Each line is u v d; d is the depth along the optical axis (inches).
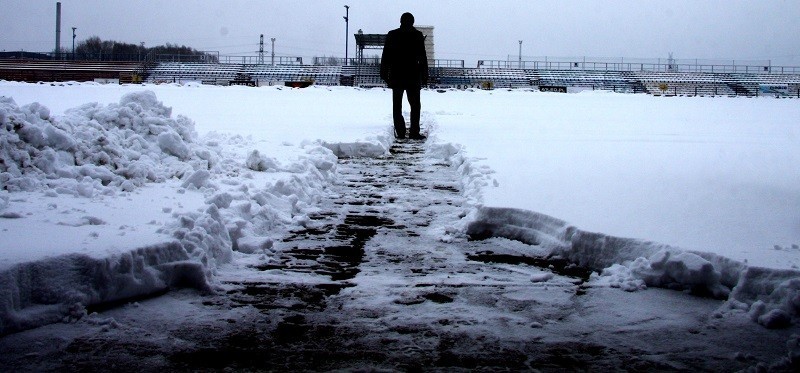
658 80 2401.6
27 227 155.6
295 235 194.7
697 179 249.8
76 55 2613.2
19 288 118.9
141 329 119.9
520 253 176.7
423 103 976.3
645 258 151.9
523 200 205.2
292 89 1517.0
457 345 115.2
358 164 340.8
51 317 120.5
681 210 191.2
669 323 125.0
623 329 122.4
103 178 216.7
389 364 107.6
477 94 1467.8
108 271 128.3
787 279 128.1
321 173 282.8
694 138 430.3
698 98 1448.1
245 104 808.3
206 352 111.1
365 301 136.7
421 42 444.8
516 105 945.5
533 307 133.8
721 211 190.1
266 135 403.9
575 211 188.5
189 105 768.9
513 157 312.7
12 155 208.2
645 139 418.3
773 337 118.0
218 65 2399.1
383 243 186.4
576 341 117.0
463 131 467.8
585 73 2461.9
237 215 183.9
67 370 103.1
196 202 198.7
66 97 814.5
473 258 172.7
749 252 145.1
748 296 131.7
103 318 123.1
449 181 291.6
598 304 135.3
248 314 128.6
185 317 126.3
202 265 142.5
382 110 719.7
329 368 105.9
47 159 214.1
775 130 512.7
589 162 297.9
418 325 124.0
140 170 226.2
